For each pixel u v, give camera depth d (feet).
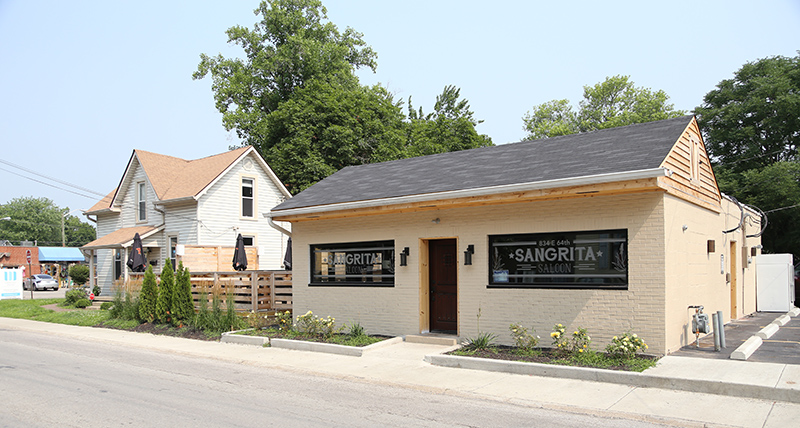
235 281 52.95
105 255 90.94
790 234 89.35
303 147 103.04
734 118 98.68
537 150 42.70
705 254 40.42
